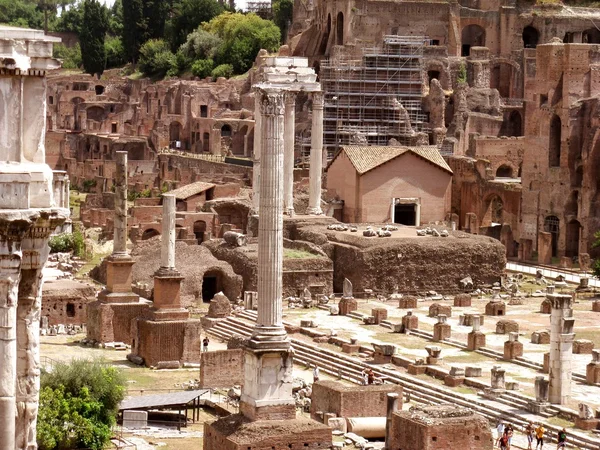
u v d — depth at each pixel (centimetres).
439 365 9838
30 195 3925
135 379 9538
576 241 16488
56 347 10550
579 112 16438
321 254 13638
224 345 11181
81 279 13200
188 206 17425
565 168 16475
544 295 13775
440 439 7250
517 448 7969
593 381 9438
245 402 7100
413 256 13812
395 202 16238
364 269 13575
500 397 8962
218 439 7031
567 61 16462
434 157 16550
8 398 3919
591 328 11712
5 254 3891
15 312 3931
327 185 16762
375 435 8188
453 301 13562
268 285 7069
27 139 3931
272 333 7062
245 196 16900
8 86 3853
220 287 13012
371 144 19588
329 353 10469
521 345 10238
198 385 9300
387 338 11075
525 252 16550
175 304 10175
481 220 17262
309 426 7031
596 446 7981
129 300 10750
